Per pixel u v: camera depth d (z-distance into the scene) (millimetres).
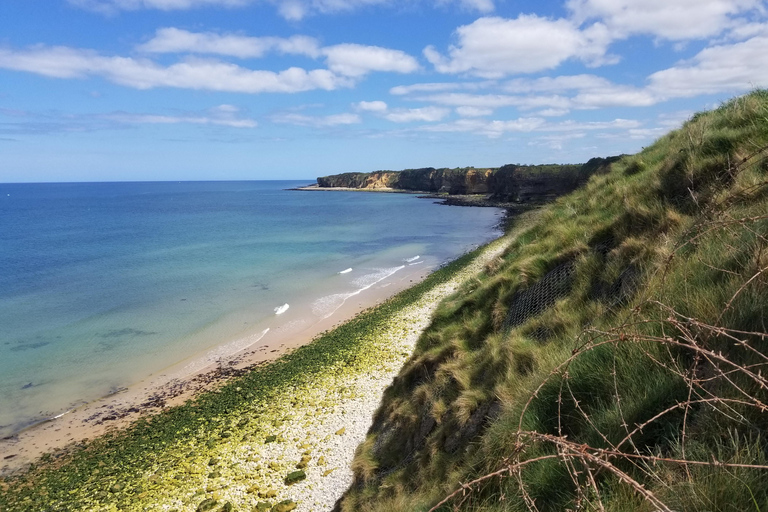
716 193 5953
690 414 3051
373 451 8633
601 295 6160
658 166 8805
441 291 29094
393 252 50844
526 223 14602
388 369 17859
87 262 45750
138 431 15445
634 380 3609
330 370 18656
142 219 93125
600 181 11984
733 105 9555
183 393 18141
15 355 22234
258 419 15258
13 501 12148
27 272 41219
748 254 3959
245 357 21500
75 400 17781
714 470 2443
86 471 13320
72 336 24797
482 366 6891
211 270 41500
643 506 2576
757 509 2080
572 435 3773
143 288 35000
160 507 11203
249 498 10922
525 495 2607
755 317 3184
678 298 4066
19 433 15547
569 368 4242
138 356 22062
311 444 13094
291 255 49188
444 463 5539
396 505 5617
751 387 2762
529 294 8039
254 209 119000
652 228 6656
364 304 29344
